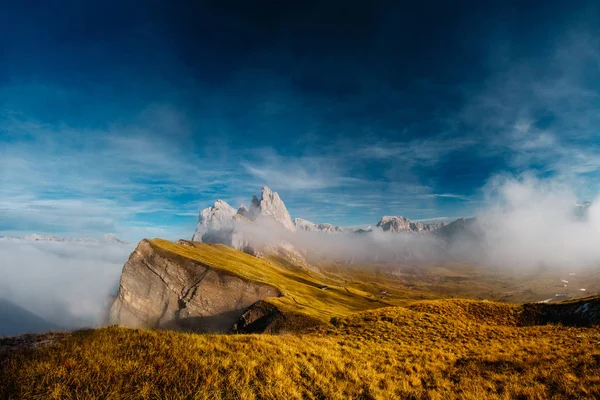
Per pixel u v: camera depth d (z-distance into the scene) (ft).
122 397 33.76
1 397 31.58
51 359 37.91
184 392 35.81
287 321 268.82
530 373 52.03
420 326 103.96
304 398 40.68
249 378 41.73
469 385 50.08
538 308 128.88
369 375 50.90
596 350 58.90
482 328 102.47
